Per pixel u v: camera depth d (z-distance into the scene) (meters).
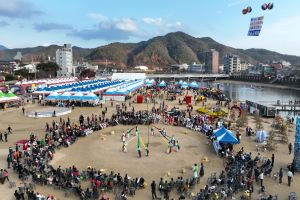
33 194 24.64
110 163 33.59
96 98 70.12
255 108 70.19
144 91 108.44
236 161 33.12
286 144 43.38
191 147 40.19
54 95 70.50
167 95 94.62
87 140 42.62
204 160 34.50
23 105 71.19
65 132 43.25
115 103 77.00
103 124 49.78
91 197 25.41
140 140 42.88
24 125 51.41
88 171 29.31
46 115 58.31
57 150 37.78
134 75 148.12
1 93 68.06
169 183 27.05
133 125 52.28
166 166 33.03
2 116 58.72
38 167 30.14
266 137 44.19
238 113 60.19
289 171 29.55
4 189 26.83
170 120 54.19
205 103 81.69
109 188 26.84
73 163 33.38
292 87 186.38
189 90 118.62
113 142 41.75
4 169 29.83
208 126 48.72
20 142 37.41
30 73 165.75
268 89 187.38
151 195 26.36
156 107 72.19
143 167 32.66
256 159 33.53
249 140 44.66
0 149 37.75
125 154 36.75
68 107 68.88
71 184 26.73
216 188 26.84
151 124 53.31
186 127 51.66
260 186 28.78
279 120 55.78
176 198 25.88
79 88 80.94
